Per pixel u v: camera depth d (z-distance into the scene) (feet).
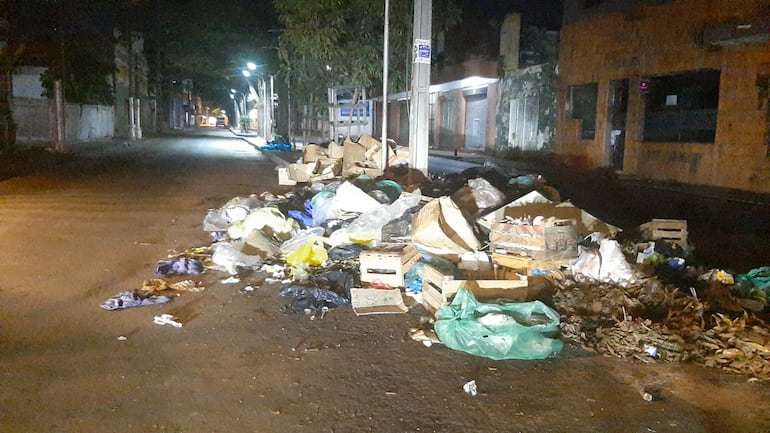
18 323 19.70
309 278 24.08
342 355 17.56
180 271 25.70
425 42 41.98
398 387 15.61
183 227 36.42
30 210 41.57
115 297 21.98
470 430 13.64
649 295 20.93
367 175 41.73
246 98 279.49
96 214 40.63
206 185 58.95
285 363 17.01
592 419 14.16
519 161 89.66
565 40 81.35
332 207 32.09
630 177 66.18
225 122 501.56
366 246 26.91
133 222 37.88
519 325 17.35
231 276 25.58
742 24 51.80
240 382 15.81
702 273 23.88
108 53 138.41
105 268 26.71
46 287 23.73
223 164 87.61
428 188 37.27
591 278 22.62
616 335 18.29
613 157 73.77
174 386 15.52
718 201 50.24
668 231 28.32
